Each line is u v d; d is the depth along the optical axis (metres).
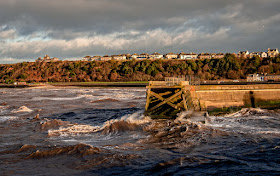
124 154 13.72
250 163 12.35
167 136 17.56
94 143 16.28
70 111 33.00
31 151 14.73
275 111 29.22
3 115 29.31
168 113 24.75
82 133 19.44
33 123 23.83
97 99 49.12
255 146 15.05
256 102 30.44
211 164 12.25
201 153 13.91
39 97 57.56
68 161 12.94
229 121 23.59
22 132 20.19
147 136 17.78
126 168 11.92
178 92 23.19
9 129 21.30
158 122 21.58
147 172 11.41
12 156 13.97
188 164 12.23
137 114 25.02
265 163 12.34
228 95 29.06
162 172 11.36
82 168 12.05
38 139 17.75
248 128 20.20
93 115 29.50
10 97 58.22
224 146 15.19
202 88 27.97
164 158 13.12
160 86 23.66
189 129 19.16
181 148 14.88
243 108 29.42
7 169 12.12
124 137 17.80
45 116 28.98
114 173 11.41
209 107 27.58
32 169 12.10
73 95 62.19
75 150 14.30
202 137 17.17
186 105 22.88
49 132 19.66
